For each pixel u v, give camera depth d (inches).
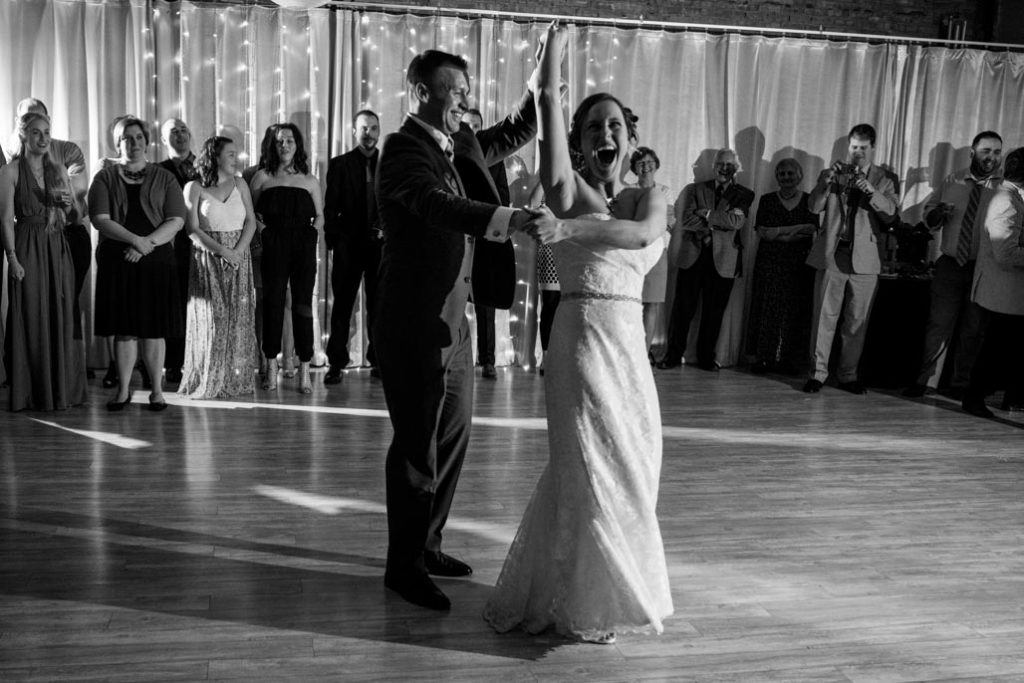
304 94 265.0
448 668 99.8
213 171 224.2
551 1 283.9
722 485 167.9
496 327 279.0
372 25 265.6
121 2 252.5
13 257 204.4
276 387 238.1
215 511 147.3
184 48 257.1
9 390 221.9
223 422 203.5
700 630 110.3
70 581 119.9
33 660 99.4
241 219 226.5
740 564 131.0
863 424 218.8
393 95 269.0
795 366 285.3
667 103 285.7
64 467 168.7
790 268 279.3
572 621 105.1
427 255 109.7
